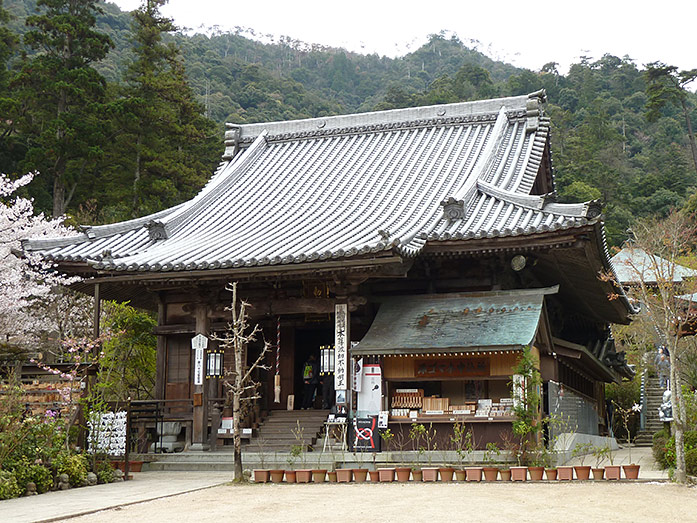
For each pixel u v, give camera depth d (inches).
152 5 1852.9
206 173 1882.4
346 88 5433.1
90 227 925.2
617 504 421.1
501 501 432.5
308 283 785.6
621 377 1317.7
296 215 927.0
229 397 802.8
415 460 668.7
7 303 828.6
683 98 3147.1
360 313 808.3
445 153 1026.1
